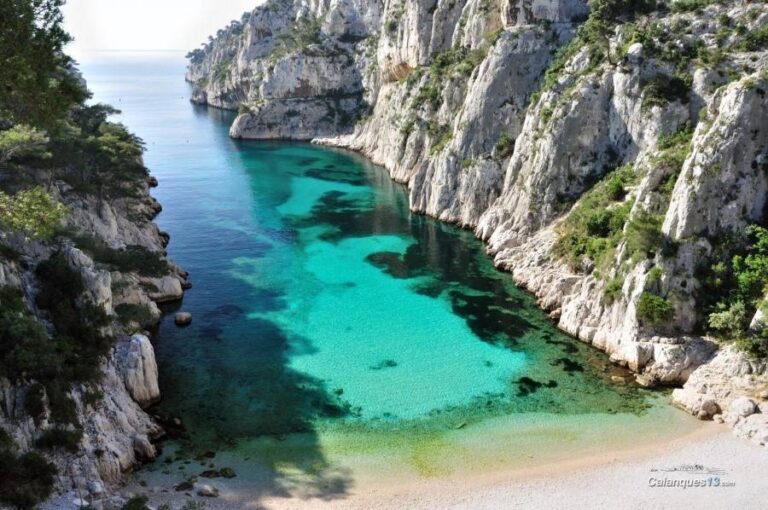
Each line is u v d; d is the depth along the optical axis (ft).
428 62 451.94
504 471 142.51
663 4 285.23
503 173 311.06
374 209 364.17
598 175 259.19
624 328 189.88
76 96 133.28
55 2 125.59
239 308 233.55
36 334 137.08
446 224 330.34
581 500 131.75
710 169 185.57
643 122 241.55
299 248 299.58
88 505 120.67
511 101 317.83
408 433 158.30
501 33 326.24
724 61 233.96
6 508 114.52
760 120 187.62
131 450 144.36
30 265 164.96
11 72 117.39
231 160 514.27
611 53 266.57
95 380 148.25
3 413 127.54
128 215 279.28
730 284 181.16
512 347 201.26
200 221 344.08
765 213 187.73
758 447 145.18
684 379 174.19
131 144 295.28
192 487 135.33
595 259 220.23
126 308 187.52
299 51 625.82
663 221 193.06
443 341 206.39
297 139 614.75
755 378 163.12
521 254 261.85
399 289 248.73
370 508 130.31
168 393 176.14
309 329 216.13
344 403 171.83
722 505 127.95
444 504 131.64
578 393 174.29
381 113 524.52
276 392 177.17
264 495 133.90
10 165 205.05
